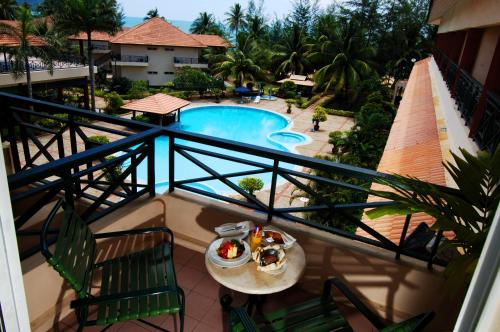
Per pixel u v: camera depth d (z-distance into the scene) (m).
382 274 2.32
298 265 2.00
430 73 14.88
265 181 12.66
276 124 22.12
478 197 1.57
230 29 50.16
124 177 2.60
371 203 2.33
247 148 2.49
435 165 5.38
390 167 5.91
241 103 26.39
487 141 3.70
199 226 2.86
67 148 12.49
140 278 1.97
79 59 18.62
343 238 2.48
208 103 25.70
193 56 30.45
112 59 28.08
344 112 24.67
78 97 21.38
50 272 2.05
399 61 31.67
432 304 2.23
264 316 1.87
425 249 2.33
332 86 29.31
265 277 1.88
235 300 2.41
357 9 32.94
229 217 2.71
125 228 2.63
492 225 0.62
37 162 10.91
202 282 2.55
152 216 2.86
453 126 5.78
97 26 20.38
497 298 0.60
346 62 27.80
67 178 2.09
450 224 1.48
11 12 31.09
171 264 2.09
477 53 7.27
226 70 29.39
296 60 33.84
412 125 8.08
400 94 28.81
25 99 3.08
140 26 29.62
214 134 19.66
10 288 0.81
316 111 20.34
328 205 2.45
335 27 31.66
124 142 2.39
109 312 1.72
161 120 18.19
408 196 1.68
